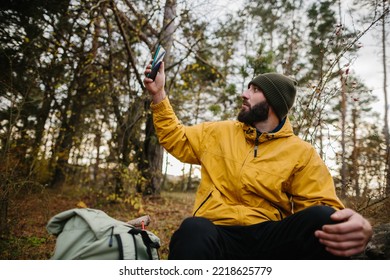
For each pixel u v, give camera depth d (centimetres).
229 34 713
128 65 683
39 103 908
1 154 391
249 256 153
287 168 174
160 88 197
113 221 168
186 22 662
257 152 180
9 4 605
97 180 780
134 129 718
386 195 332
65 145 1038
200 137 197
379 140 462
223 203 170
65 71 816
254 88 197
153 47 677
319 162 178
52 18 680
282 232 148
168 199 864
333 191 168
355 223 118
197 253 131
